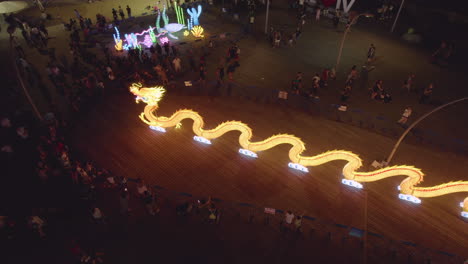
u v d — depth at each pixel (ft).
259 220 60.03
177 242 56.59
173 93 90.48
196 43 115.96
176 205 62.13
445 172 70.33
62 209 60.75
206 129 79.66
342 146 75.97
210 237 57.47
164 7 133.39
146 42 111.86
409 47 118.01
